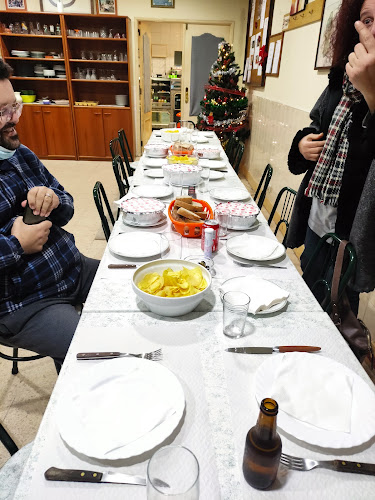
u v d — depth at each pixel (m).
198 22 5.73
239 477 0.60
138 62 5.85
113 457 0.60
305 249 1.75
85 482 0.58
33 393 1.70
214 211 1.72
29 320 1.29
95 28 5.59
